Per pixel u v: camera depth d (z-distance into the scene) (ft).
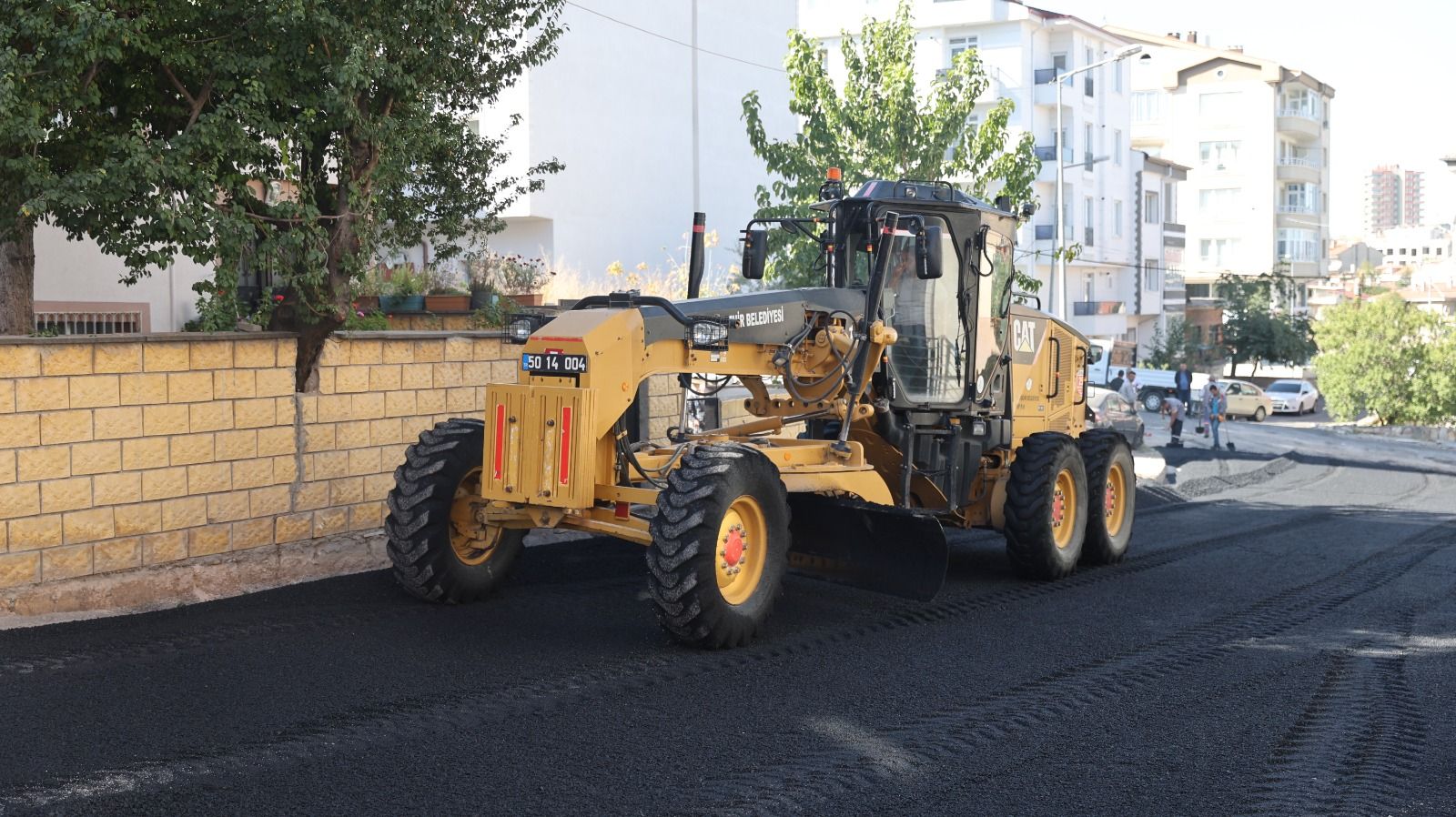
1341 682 25.62
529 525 28.71
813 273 35.17
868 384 32.30
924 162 65.62
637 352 26.86
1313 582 37.73
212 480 30.01
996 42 170.19
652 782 18.79
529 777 18.86
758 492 26.68
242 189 30.55
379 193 33.17
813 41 66.44
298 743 19.90
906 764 19.97
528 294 53.98
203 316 30.73
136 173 27.78
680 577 25.22
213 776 18.51
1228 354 209.05
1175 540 46.47
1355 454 103.19
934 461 34.71
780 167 66.03
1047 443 36.24
